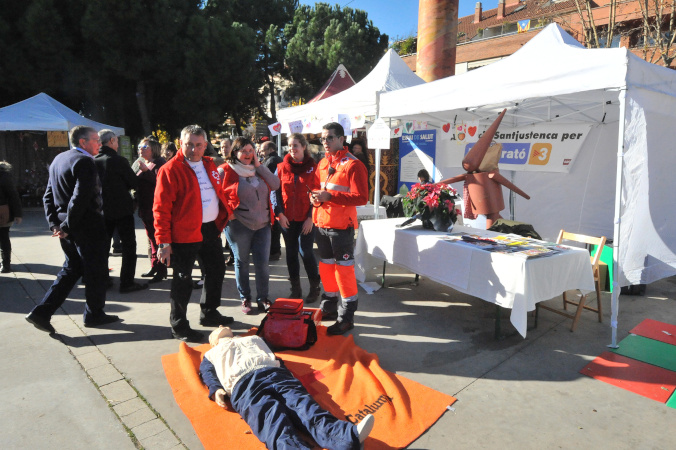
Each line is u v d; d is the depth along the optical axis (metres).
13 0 13.53
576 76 3.54
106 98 16.19
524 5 28.50
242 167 3.92
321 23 22.33
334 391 2.78
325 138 3.72
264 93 22.83
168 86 16.66
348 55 20.36
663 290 4.96
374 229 4.79
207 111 16.58
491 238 4.07
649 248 4.16
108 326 3.87
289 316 3.46
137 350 3.39
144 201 5.00
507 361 3.26
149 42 14.50
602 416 2.58
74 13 14.00
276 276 5.51
